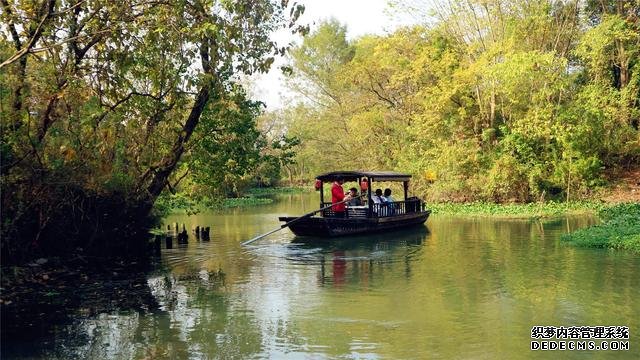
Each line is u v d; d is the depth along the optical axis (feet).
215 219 81.51
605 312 28.76
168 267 42.27
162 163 48.73
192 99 49.42
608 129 92.12
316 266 42.60
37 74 37.40
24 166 37.27
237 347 24.35
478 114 98.94
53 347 24.43
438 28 100.07
